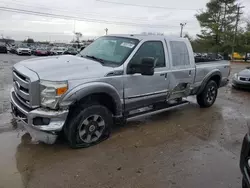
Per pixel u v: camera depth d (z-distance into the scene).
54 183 2.83
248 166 2.40
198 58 6.83
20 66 3.82
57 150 3.64
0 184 2.75
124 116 4.36
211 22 40.81
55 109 3.31
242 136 4.54
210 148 3.96
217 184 2.96
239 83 9.41
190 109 6.33
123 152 3.67
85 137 3.73
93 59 4.26
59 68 3.56
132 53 4.18
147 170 3.20
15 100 3.79
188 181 2.99
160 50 4.73
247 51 39.34
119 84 3.96
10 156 3.39
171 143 4.09
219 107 6.66
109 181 2.92
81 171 3.10
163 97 4.95
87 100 3.77
